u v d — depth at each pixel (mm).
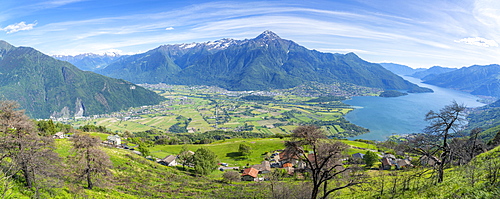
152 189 57719
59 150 65312
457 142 33562
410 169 50062
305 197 38375
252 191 60312
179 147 131250
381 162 91938
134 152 101312
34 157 35000
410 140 34594
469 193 24000
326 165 27125
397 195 31672
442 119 31969
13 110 36875
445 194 26312
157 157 103938
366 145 131875
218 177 81375
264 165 90812
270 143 136375
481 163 33594
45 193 35781
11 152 34438
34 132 38000
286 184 53844
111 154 78750
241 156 113812
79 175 44625
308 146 27500
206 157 86750
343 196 37125
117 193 49156
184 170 87250
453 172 34094
